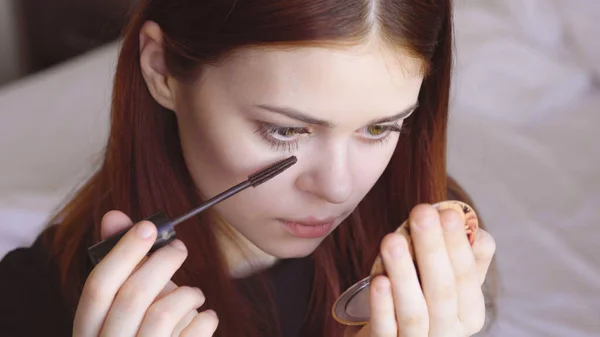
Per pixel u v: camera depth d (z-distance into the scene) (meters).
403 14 0.65
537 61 1.58
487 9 1.73
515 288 1.10
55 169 1.30
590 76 1.60
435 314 0.67
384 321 0.66
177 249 0.66
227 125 0.69
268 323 0.85
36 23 2.18
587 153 1.38
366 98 0.66
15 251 0.84
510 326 1.04
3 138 1.40
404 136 0.84
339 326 0.86
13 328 0.80
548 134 1.45
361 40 0.64
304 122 0.67
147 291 0.64
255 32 0.65
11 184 1.27
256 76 0.66
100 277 0.64
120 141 0.80
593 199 1.26
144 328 0.64
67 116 1.47
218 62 0.67
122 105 0.79
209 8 0.67
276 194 0.71
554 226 1.21
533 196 1.27
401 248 0.65
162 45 0.73
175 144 0.80
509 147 1.37
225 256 0.84
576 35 1.62
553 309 1.07
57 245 0.83
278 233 0.74
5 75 2.24
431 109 0.81
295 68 0.65
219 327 0.81
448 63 0.77
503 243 1.16
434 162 0.84
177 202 0.81
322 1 0.63
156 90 0.75
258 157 0.69
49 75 1.64
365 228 0.88
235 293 0.83
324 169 0.69
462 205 0.69
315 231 0.74
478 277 0.70
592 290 1.09
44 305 0.81
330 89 0.65
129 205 0.81
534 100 1.51
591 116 1.50
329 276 0.87
